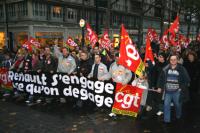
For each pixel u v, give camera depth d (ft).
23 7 104.63
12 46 110.32
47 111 28.58
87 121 25.25
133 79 27.84
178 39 63.41
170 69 23.94
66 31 117.80
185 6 116.88
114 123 24.68
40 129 23.30
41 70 32.24
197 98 33.37
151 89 26.23
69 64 30.58
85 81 29.27
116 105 26.63
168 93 24.22
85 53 30.40
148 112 27.89
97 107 29.63
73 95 30.40
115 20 155.53
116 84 26.99
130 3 171.63
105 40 47.39
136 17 179.52
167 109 24.36
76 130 22.98
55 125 24.25
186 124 24.31
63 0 116.37
